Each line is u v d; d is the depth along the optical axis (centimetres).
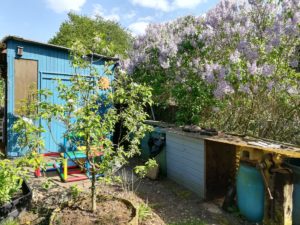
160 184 496
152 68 741
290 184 322
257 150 349
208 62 590
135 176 529
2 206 313
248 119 574
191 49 638
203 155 429
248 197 352
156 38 759
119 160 317
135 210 311
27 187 371
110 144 314
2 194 316
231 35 593
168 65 650
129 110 344
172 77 675
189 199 431
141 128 346
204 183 430
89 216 301
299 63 588
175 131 518
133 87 351
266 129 553
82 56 342
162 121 707
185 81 622
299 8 527
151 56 741
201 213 384
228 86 517
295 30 520
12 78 559
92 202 311
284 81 532
